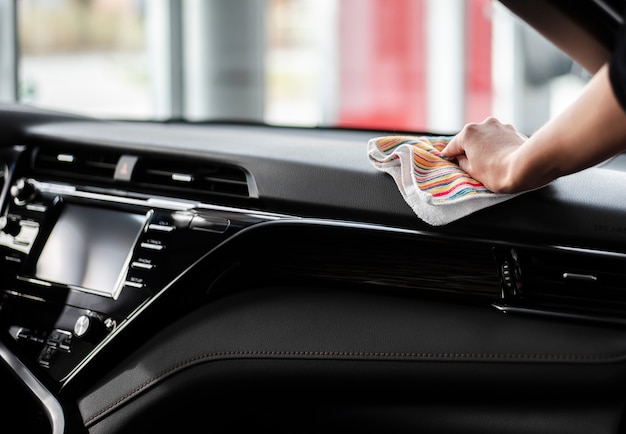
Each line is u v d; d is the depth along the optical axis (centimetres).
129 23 478
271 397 85
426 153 77
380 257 79
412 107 460
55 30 433
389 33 458
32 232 97
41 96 434
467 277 75
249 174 86
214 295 85
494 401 75
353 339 79
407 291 78
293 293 83
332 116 472
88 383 87
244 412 87
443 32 456
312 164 84
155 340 87
